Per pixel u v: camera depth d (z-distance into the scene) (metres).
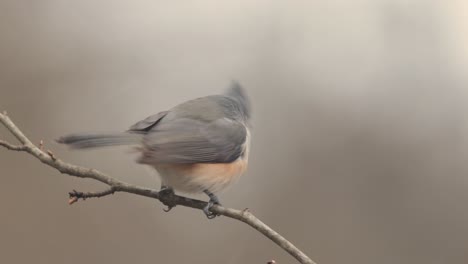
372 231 14.28
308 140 14.88
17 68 13.77
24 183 12.27
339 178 14.73
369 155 14.98
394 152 15.06
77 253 11.94
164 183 7.20
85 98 13.96
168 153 6.87
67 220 12.16
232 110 7.99
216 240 12.77
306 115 15.10
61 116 13.70
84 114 13.83
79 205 12.36
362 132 15.13
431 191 14.82
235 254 12.62
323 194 14.49
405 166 14.95
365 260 13.83
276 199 14.27
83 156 12.80
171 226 12.70
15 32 14.04
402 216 14.54
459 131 15.38
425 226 14.41
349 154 14.96
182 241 12.62
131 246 12.31
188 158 7.07
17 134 6.75
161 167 7.13
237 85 8.59
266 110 14.95
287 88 15.20
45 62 14.01
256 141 14.74
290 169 14.62
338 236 14.04
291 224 14.03
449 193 14.80
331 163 14.80
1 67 13.65
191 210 12.88
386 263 13.96
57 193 12.32
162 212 12.76
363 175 14.77
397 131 15.23
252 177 14.44
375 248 14.05
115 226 12.39
